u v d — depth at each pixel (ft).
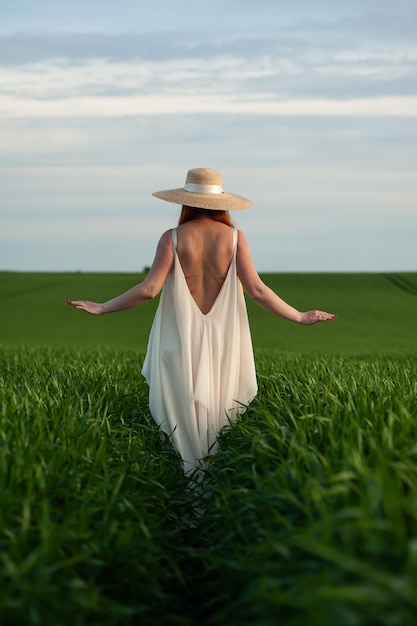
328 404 22.63
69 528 15.72
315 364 37.96
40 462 17.72
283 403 24.86
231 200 25.23
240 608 14.61
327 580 12.13
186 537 21.44
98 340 133.80
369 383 27.78
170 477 23.44
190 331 24.99
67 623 13.48
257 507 17.47
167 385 25.27
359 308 184.34
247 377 25.94
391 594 11.22
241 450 21.99
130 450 22.56
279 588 13.58
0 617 12.61
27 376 33.55
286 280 216.95
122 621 15.20
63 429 20.68
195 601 18.06
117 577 15.93
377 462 15.52
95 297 191.11
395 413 21.35
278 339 138.00
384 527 12.43
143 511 18.99
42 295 195.31
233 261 25.12
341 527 12.70
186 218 25.58
